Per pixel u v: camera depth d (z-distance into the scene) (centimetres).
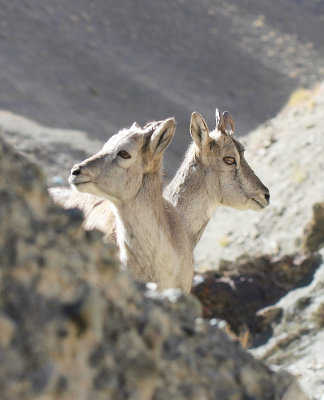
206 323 727
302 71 7525
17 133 3938
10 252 598
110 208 1481
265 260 2273
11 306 566
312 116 3406
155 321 655
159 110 6203
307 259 2244
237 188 1738
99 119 5691
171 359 646
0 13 6888
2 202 632
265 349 1912
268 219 2695
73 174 1353
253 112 6600
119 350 612
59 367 552
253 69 7388
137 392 589
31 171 703
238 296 2131
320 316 1955
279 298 2142
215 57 7469
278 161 3097
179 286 1448
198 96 6669
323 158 2891
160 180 1421
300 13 8906
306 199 2678
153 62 7075
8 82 5728
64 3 7550
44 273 604
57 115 5444
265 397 689
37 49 6544
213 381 661
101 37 7194
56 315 580
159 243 1389
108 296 648
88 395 561
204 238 2809
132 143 1369
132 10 7919
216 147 1733
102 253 689
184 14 8169
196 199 1727
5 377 521
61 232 663
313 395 1511
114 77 6556
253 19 8462
